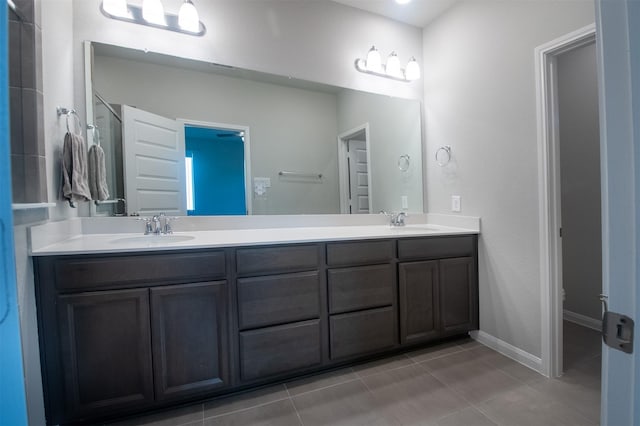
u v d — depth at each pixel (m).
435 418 1.44
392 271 1.96
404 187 2.63
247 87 2.14
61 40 1.53
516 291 1.96
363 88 2.48
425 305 2.06
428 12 2.48
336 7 2.37
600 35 0.47
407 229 2.33
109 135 1.80
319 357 1.76
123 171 1.84
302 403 1.56
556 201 1.79
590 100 2.50
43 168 1.29
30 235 1.22
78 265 1.31
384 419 1.44
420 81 2.68
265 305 1.63
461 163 2.34
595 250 2.48
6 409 0.54
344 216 2.46
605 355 0.48
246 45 2.10
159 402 1.44
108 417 1.41
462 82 2.32
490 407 1.51
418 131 2.67
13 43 1.22
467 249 2.20
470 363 1.94
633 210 0.44
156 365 1.43
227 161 2.11
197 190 2.04
